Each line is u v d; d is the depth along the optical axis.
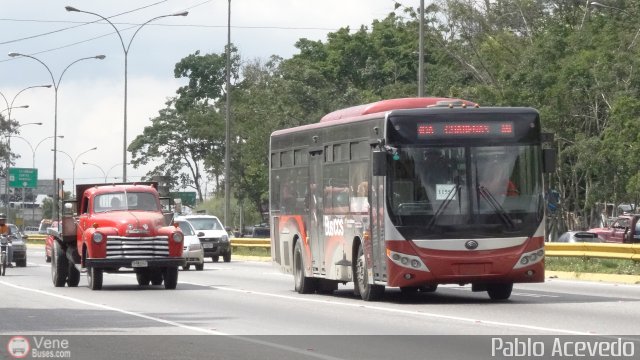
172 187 136.50
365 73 113.50
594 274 38.66
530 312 24.48
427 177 26.86
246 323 22.66
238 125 119.94
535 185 27.16
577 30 76.44
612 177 67.12
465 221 26.77
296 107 104.62
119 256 34.38
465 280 26.80
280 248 35.09
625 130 63.03
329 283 33.12
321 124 31.36
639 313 24.06
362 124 28.48
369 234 28.05
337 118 31.00
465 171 26.91
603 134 67.50
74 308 27.16
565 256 41.81
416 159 26.89
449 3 85.25
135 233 34.41
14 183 138.62
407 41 116.06
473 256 26.69
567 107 69.81
